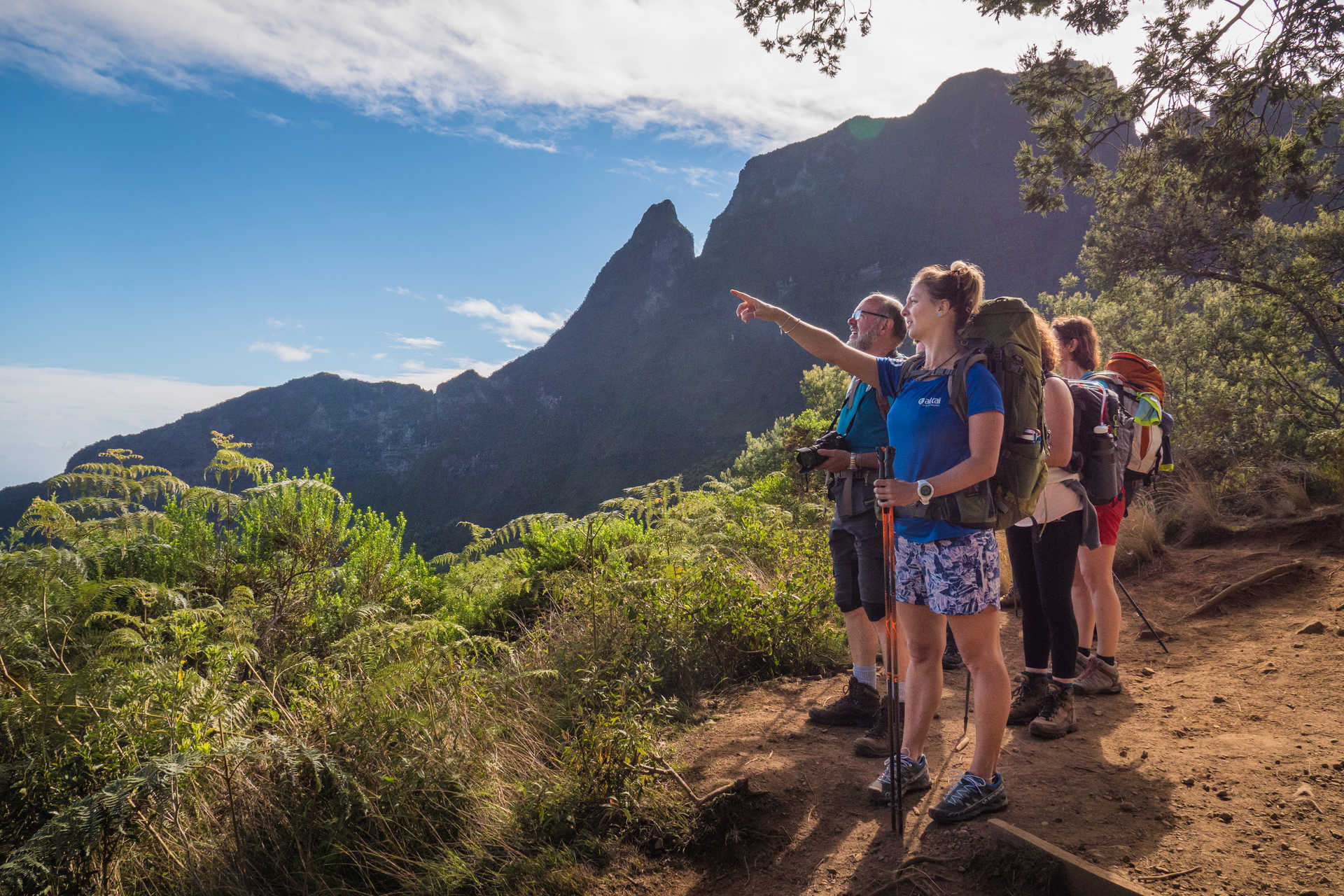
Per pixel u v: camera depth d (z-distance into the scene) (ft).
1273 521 19.43
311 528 16.60
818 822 8.46
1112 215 49.03
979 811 7.97
